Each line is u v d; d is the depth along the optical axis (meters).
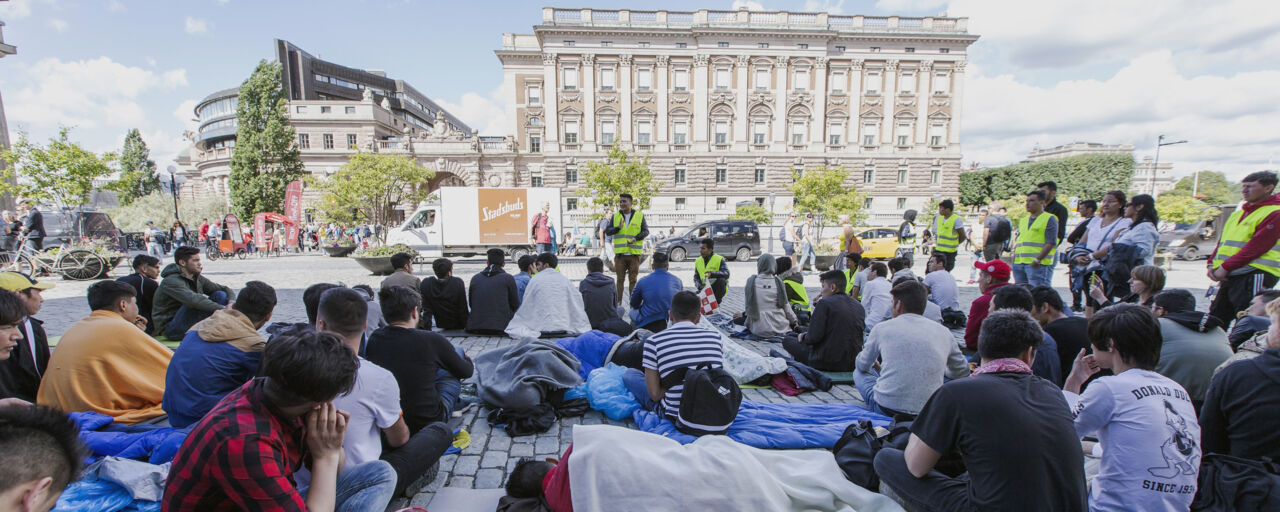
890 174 39.91
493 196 18.77
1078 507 2.01
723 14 38.56
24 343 3.75
